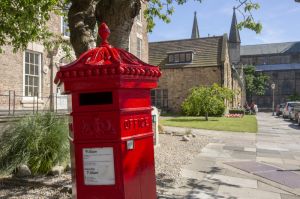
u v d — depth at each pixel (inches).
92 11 260.1
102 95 105.0
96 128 104.0
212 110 1083.3
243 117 1369.3
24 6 301.0
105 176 104.3
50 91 648.4
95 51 110.3
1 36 337.1
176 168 337.1
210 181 293.7
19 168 289.4
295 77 4131.4
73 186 115.3
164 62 1582.2
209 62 1491.1
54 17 644.7
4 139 308.3
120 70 99.0
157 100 1561.3
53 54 646.5
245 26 322.7
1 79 552.4
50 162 295.6
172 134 613.6
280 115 1898.4
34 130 305.9
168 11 384.5
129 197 105.7
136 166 109.3
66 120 328.2
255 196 254.5
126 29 251.1
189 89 1414.9
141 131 112.0
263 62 4471.0
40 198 231.9
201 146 490.6
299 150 496.4
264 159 409.1
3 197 233.3
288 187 283.4
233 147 496.7
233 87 1941.4
